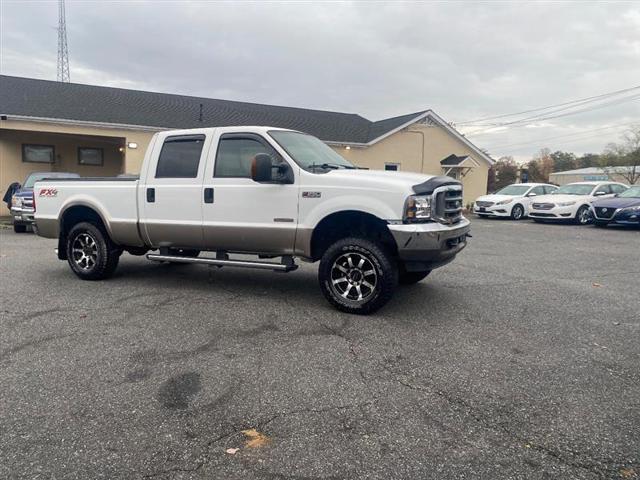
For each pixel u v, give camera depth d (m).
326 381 3.23
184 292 5.64
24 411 2.79
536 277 6.88
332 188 4.70
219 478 2.21
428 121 23.12
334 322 4.52
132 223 5.75
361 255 4.66
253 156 5.12
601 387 3.19
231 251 5.36
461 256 8.91
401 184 4.48
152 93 21.08
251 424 2.68
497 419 2.76
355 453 2.42
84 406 2.86
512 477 2.24
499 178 53.59
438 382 3.24
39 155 18.14
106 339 4.00
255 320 4.56
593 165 71.75
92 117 16.88
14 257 8.23
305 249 4.90
